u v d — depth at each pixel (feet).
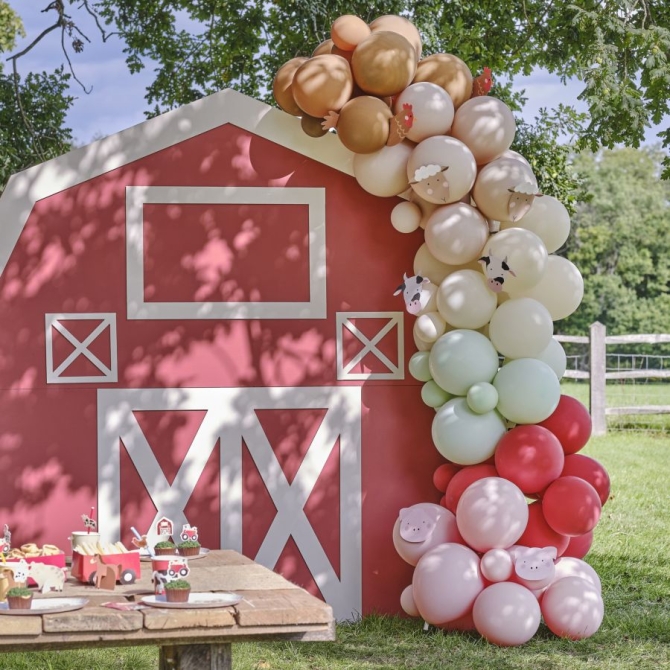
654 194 159.43
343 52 22.21
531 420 20.92
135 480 22.22
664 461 49.55
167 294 22.43
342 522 22.67
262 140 22.79
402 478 22.88
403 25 22.77
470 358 20.72
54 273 22.16
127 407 22.24
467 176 20.68
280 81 22.50
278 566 22.52
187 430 22.40
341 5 38.63
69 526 21.98
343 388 22.80
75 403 22.13
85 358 22.18
